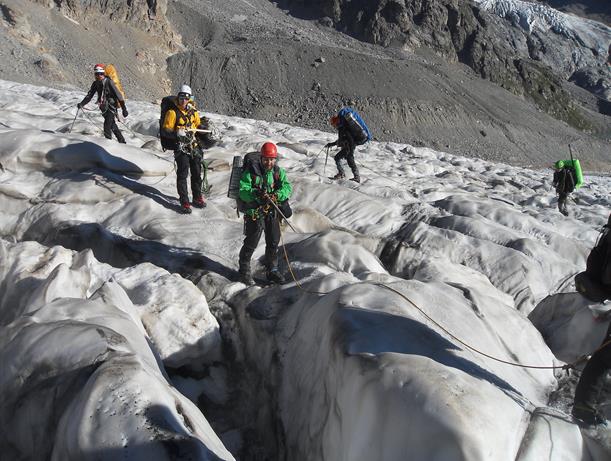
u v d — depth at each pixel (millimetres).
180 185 7836
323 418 4359
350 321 4414
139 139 12336
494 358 4578
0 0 72875
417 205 9258
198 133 7934
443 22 125375
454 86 100812
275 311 5688
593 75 155750
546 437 3725
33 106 14664
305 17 124562
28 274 5664
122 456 3281
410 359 3879
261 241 7277
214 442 3754
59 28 78188
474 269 7621
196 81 89125
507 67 125375
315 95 89750
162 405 3543
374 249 7320
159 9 92312
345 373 4059
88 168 8570
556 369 5113
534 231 8984
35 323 4426
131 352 4078
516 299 7285
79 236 7336
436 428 3410
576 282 3992
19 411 3949
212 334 5469
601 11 191250
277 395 5145
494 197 12500
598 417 3949
